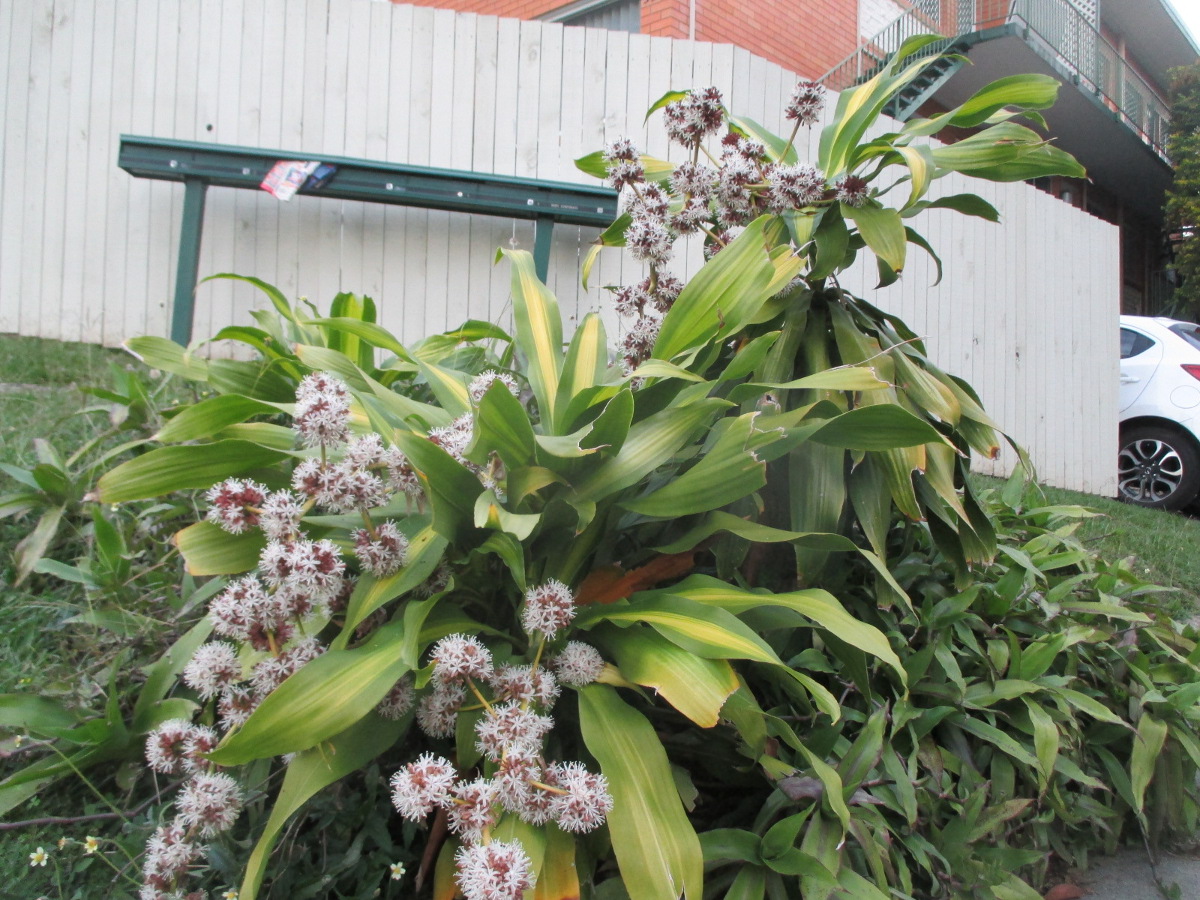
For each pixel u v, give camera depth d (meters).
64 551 1.96
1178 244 15.74
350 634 1.22
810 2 8.64
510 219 4.68
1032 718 1.73
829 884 1.21
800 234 1.83
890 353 1.87
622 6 8.23
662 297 1.83
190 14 4.38
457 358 2.19
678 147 5.02
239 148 4.06
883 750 1.59
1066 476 7.07
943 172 1.89
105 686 1.57
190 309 4.02
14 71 4.22
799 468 1.69
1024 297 6.89
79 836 1.37
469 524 1.32
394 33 4.61
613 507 1.46
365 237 4.48
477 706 1.17
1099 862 1.97
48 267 4.20
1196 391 7.12
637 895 1.02
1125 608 2.14
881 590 1.75
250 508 1.18
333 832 1.32
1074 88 10.42
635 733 1.18
